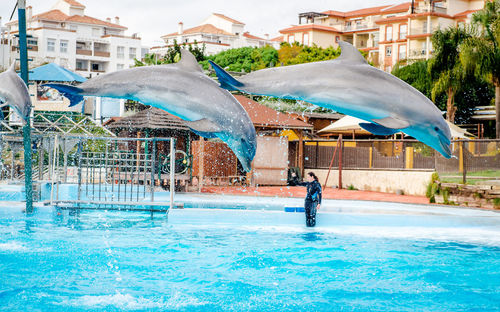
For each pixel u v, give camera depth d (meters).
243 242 11.04
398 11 83.81
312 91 5.18
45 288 7.68
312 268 9.07
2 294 7.38
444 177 19.98
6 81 8.48
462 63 29.81
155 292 7.59
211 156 22.56
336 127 25.52
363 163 24.44
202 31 109.56
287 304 7.18
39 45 84.44
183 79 5.76
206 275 8.53
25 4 11.39
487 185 17.83
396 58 71.25
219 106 5.78
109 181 19.81
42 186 17.33
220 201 15.58
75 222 13.07
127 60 92.50
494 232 12.72
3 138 18.47
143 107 31.11
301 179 25.02
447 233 12.54
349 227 13.07
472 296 7.66
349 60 5.36
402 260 9.70
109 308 6.88
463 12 68.25
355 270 8.98
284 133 27.69
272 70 5.27
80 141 13.77
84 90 5.59
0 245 10.30
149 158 21.12
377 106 5.20
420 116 5.23
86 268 8.80
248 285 8.03
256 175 23.55
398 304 7.26
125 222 13.24
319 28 90.75
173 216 13.23
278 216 13.30
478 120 37.38
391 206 16.09
